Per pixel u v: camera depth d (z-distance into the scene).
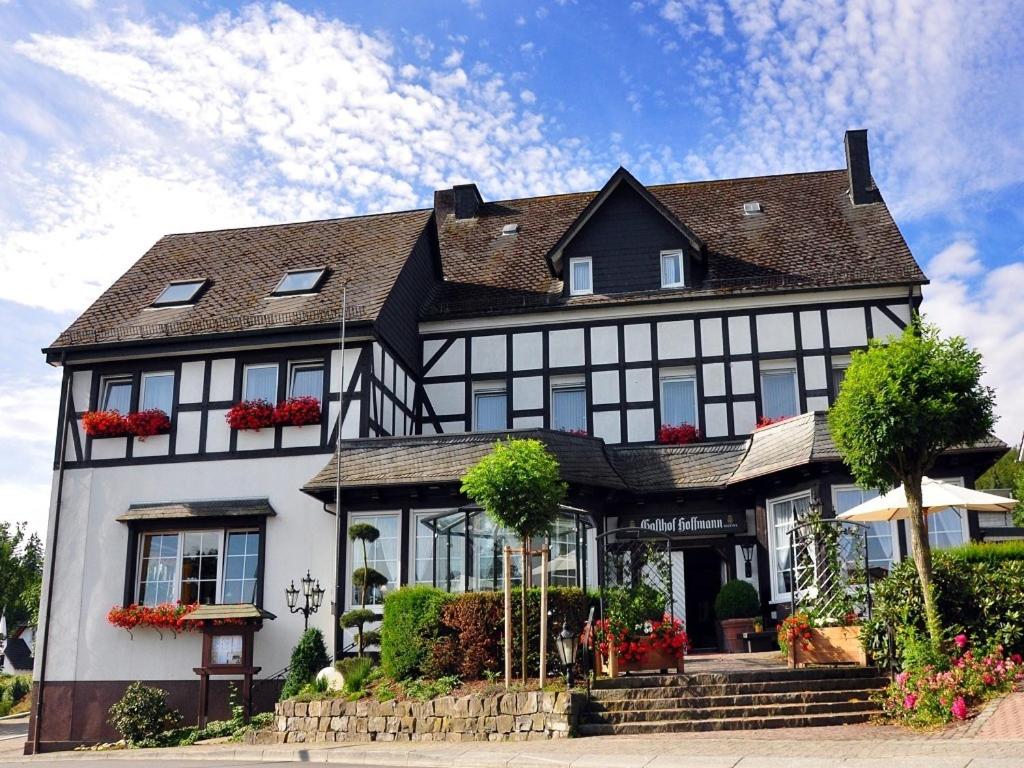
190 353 19.67
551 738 11.60
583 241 21.67
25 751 18.72
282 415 18.91
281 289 20.67
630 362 20.77
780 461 17.42
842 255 21.20
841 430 12.27
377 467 17.80
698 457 19.03
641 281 21.25
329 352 19.23
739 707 11.84
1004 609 12.25
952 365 11.74
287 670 17.86
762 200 24.06
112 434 19.66
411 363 21.16
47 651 19.03
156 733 16.58
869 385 11.86
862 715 11.66
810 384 20.03
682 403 20.64
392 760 11.14
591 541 17.91
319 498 18.34
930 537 17.03
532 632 13.41
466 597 13.66
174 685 18.41
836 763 8.71
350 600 17.73
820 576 14.39
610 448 19.39
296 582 18.34
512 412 20.98
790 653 13.34
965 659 11.29
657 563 14.41
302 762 11.48
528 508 12.93
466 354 21.52
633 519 18.92
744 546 18.44
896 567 13.33
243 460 19.16
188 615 17.67
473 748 11.23
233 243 23.42
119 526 19.38
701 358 20.53
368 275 20.64
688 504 18.86
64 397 20.22
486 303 21.80
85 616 19.05
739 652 17.03
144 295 21.66
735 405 20.22
